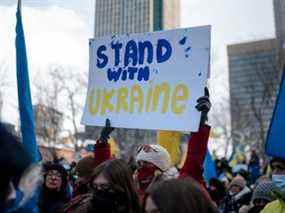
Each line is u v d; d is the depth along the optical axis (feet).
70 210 10.34
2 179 4.96
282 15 81.41
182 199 6.12
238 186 23.93
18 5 12.82
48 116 93.45
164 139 15.33
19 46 12.49
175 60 13.50
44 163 14.29
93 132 98.02
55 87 95.50
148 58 14.07
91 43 15.46
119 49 14.79
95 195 8.94
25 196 5.43
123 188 8.88
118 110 14.29
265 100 94.79
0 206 5.06
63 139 99.45
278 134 12.66
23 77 12.21
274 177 11.80
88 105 15.11
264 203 15.08
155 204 6.17
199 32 13.23
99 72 15.11
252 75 130.00
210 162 29.99
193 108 12.73
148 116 13.55
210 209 6.29
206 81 12.85
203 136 11.50
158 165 12.13
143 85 13.97
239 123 122.83
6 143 5.07
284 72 12.91
